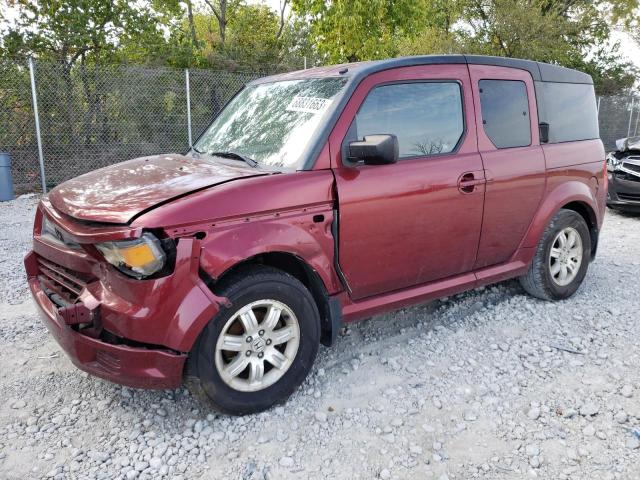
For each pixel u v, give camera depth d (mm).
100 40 12977
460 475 2611
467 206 3781
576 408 3127
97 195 3062
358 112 3346
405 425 2990
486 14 21266
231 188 2877
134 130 11430
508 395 3275
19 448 2799
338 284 3322
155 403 3205
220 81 11938
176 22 15578
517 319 4336
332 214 3182
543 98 4414
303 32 18500
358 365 3621
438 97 3736
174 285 2674
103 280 2807
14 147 10625
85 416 3084
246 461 2711
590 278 5363
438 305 4590
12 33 12258
